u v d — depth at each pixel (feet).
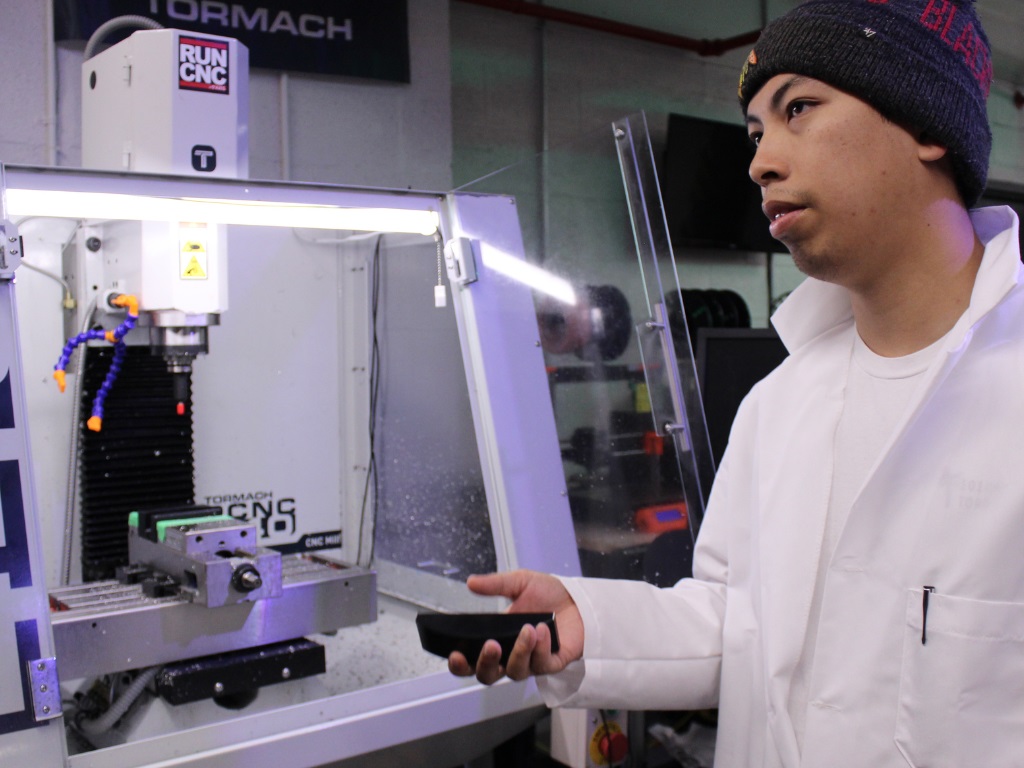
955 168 2.69
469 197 5.28
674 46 11.67
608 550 5.10
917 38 2.52
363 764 4.16
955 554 2.57
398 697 4.33
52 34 6.80
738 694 3.27
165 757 3.73
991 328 2.71
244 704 4.78
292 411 6.82
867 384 3.01
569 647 3.22
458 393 6.33
